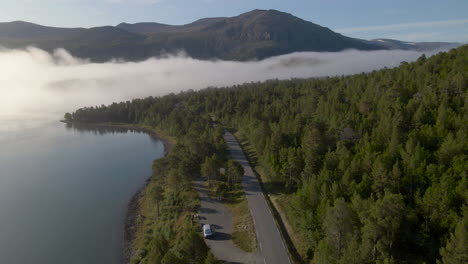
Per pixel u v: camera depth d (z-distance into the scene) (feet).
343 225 158.51
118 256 256.52
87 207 349.82
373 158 222.28
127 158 544.21
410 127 273.75
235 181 312.29
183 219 259.39
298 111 469.98
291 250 199.11
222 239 217.97
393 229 152.66
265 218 238.48
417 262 157.07
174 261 160.66
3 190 404.98
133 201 358.23
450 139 208.33
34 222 318.86
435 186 176.96
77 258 256.11
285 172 270.46
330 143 287.69
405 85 367.86
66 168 494.18
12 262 253.24
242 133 517.14
